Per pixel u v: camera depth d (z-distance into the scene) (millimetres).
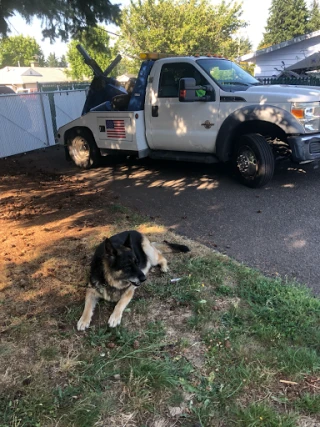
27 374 2471
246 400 2254
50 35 8617
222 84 6371
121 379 2430
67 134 8844
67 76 47500
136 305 3217
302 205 5535
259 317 3002
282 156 6465
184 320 3025
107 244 3047
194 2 29078
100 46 9867
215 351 2648
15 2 6969
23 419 2125
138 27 29047
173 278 3648
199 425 2094
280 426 2047
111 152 8117
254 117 5906
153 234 4730
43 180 7812
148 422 2127
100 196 6480
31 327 2934
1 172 8562
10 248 4406
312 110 5637
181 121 6801
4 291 3473
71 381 2414
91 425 2098
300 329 2832
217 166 8125
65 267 3900
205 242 4504
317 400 2211
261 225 4926
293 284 3457
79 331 2910
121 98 7867
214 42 29797
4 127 10562
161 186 6926
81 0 8320
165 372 2439
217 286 3480
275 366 2500
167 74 6883
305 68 17766
